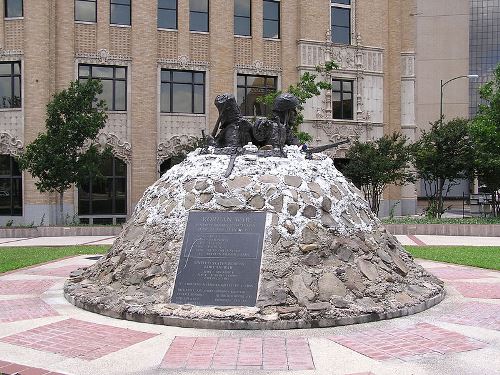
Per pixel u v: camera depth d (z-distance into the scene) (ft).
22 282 39.34
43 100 100.48
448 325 26.71
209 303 27.63
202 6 111.24
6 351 22.95
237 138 37.78
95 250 62.28
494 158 101.14
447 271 45.16
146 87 106.11
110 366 21.15
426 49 234.17
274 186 32.17
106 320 27.66
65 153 88.48
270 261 28.89
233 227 30.60
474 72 256.52
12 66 101.96
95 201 104.37
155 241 31.91
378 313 27.35
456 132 104.37
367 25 124.26
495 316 28.50
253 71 114.52
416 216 122.72
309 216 31.27
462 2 231.50
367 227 33.78
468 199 187.73
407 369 20.71
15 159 94.53
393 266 32.24
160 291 28.94
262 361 21.57
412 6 131.23
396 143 117.19
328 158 38.19
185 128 109.09
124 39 105.70
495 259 53.36
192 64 109.29
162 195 34.94
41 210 99.50
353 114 123.65
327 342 23.91
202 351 22.79
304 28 117.70
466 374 20.22
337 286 28.30
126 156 105.19
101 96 104.88
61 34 102.17
